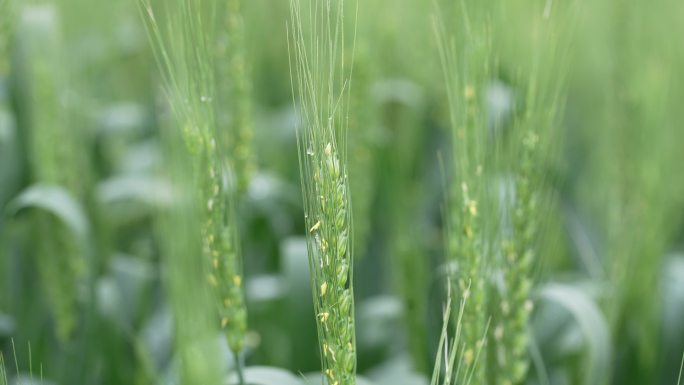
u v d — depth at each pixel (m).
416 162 0.91
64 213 0.70
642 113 0.75
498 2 0.60
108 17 1.10
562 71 0.59
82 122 0.89
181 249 0.58
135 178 1.04
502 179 0.65
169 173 0.65
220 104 0.67
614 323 0.71
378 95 0.88
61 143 0.75
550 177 0.73
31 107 0.78
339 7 0.48
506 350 0.58
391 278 0.86
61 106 0.75
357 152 0.76
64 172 0.76
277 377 0.59
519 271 0.57
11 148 0.81
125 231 1.00
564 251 0.96
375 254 0.91
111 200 0.96
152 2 0.72
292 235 1.01
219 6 0.67
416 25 0.97
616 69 0.81
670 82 0.82
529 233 0.57
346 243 0.47
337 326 0.47
